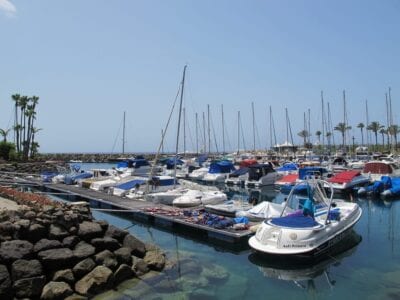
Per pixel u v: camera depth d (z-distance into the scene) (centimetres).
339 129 8875
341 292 1322
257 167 4272
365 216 2634
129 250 1559
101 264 1425
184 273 1487
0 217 1495
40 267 1309
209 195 2812
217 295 1296
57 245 1434
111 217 2652
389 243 1898
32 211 1588
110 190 3381
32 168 6303
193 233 2125
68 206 1808
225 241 1909
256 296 1292
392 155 6731
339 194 3441
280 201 3353
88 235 1559
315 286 1378
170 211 2453
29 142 8262
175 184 3194
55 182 4269
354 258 1669
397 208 2959
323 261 1639
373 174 3972
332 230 1698
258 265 1603
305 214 1756
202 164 5694
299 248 1545
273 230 1617
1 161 6988
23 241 1380
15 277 1249
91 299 1256
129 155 11256
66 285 1268
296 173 4334
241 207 2402
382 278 1432
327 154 7388
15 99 8119
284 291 1338
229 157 7288
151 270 1505
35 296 1237
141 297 1270
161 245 1928
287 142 8044
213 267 1573
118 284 1366
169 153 9531
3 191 2336
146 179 3238
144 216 2475
